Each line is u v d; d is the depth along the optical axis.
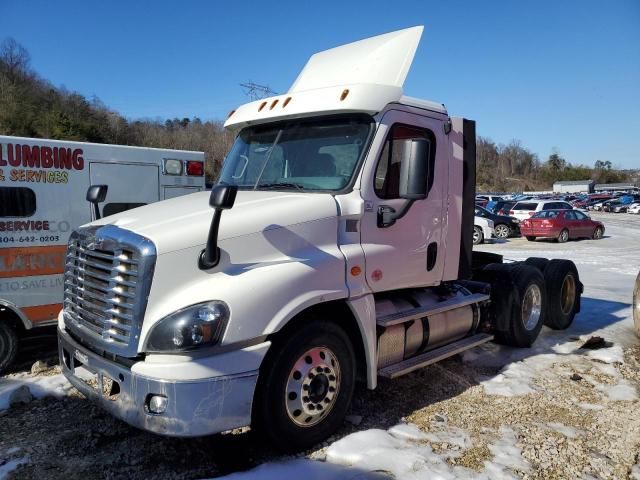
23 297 6.11
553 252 19.38
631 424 4.58
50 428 4.41
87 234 4.02
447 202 5.23
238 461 3.89
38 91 66.25
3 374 5.92
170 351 3.36
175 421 3.31
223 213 3.84
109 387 3.76
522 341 6.64
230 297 3.49
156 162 7.32
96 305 3.78
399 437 4.24
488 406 4.92
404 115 4.69
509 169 154.25
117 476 3.69
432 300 5.43
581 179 156.12
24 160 6.11
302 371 3.92
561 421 4.62
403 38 5.02
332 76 5.27
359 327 4.28
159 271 3.46
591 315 8.80
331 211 4.16
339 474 3.63
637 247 21.52
